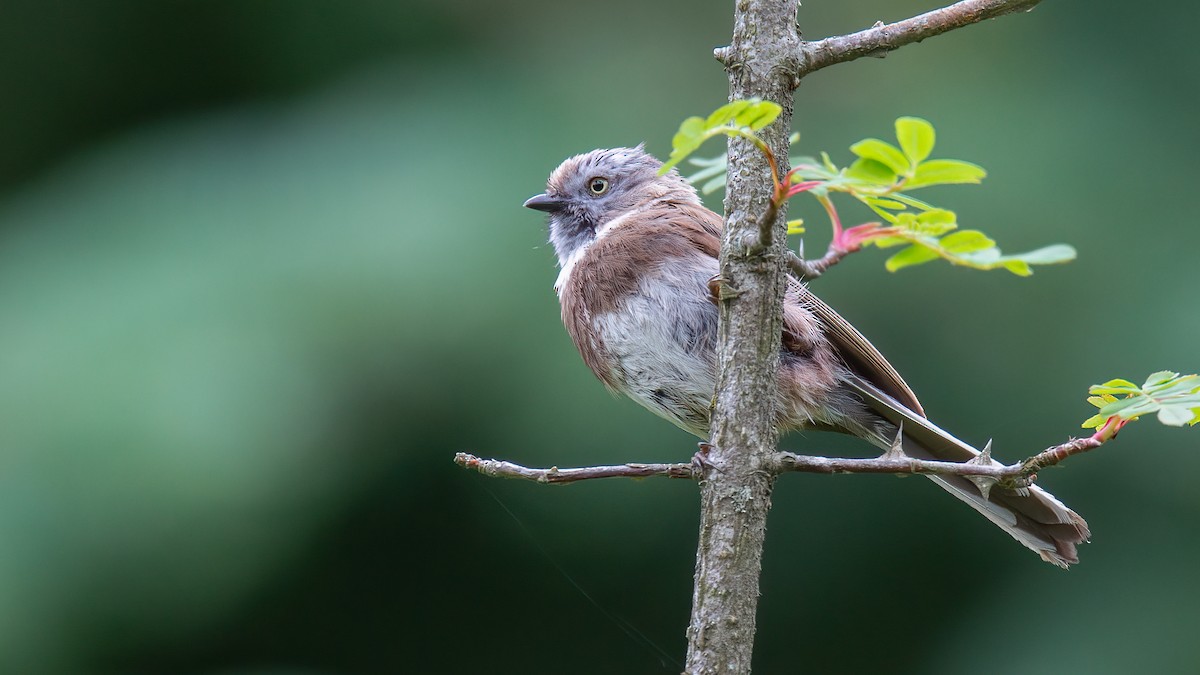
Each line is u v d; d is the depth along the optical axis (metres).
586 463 10.94
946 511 11.45
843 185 4.43
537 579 12.06
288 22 13.50
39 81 13.90
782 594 12.08
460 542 11.77
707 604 4.88
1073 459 10.98
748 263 4.99
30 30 13.75
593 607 12.14
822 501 11.73
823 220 11.16
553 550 11.70
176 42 13.81
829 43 5.04
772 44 5.05
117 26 13.67
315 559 11.21
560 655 12.36
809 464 4.91
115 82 13.91
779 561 12.01
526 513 11.39
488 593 12.20
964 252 4.59
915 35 4.96
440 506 11.48
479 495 11.33
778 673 12.17
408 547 11.73
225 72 13.86
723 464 4.95
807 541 11.90
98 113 14.00
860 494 11.63
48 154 13.98
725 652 4.83
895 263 4.73
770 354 4.99
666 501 11.22
